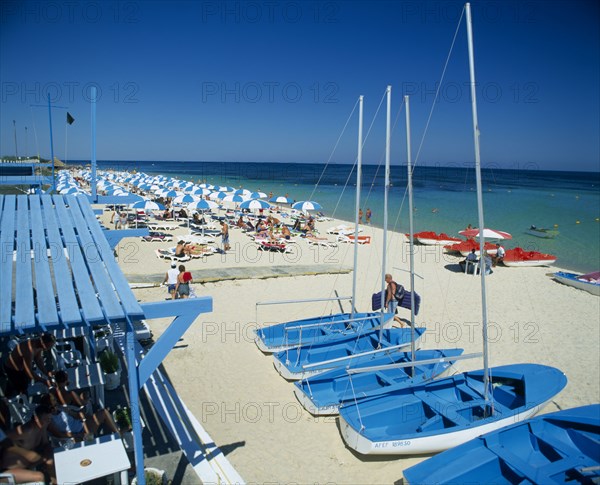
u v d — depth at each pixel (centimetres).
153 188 3462
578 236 3155
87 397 702
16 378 631
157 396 774
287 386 920
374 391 808
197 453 633
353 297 1156
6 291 484
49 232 670
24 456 492
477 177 755
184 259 1894
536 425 705
